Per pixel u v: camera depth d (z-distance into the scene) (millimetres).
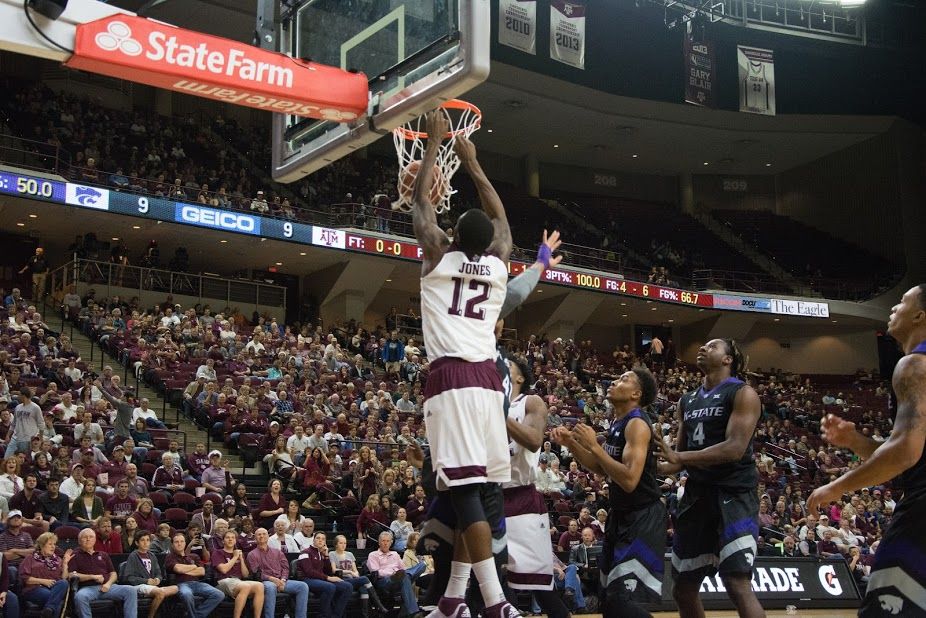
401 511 13539
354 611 12414
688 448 5297
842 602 14414
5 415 13531
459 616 3541
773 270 38000
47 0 4277
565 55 30312
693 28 32719
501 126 36250
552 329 32625
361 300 28938
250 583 11102
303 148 5520
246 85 4758
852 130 37500
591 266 33438
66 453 12516
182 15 26906
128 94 29984
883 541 3389
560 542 14336
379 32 5051
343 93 4965
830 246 38250
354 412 18266
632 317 35875
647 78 36094
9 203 22234
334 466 15422
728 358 5281
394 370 23438
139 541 10719
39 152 24625
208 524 12164
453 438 3312
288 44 5770
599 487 17469
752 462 5043
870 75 37219
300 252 26844
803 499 21672
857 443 3586
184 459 14594
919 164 38156
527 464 5023
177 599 10727
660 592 4820
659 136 37594
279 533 12219
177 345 20188
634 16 33906
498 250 3697
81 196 22344
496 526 3648
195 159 28891
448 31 4566
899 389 3322
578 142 38000
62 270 24188
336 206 29469
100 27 4473
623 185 41156
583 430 4723
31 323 18891
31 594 9781
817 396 32781
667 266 36500
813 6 34281
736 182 41625
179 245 26047
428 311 3494
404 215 29281
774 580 14094
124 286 24047
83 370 17797
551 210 36406
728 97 36438
